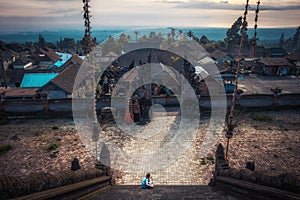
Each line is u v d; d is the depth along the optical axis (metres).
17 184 6.66
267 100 31.33
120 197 11.43
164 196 11.42
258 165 19.17
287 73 56.72
